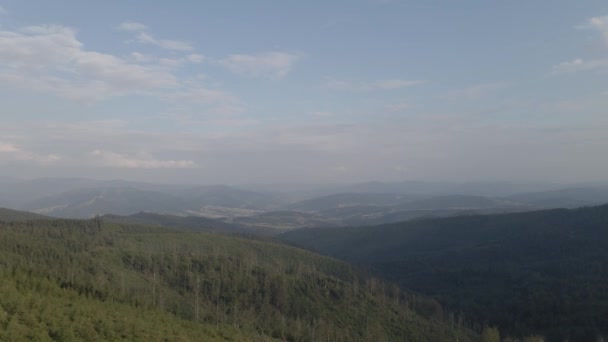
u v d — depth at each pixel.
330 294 175.62
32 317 67.62
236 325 126.94
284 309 157.75
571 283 193.25
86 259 152.00
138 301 108.94
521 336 161.38
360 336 146.88
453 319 181.88
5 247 135.12
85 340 67.75
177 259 179.50
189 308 137.00
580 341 147.62
